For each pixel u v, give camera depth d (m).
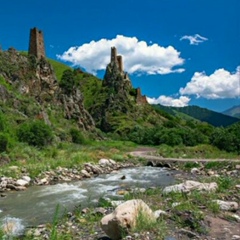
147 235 8.86
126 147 74.50
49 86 87.06
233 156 49.00
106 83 147.25
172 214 10.84
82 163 36.28
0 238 10.29
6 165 31.47
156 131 96.50
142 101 148.25
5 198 20.02
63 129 72.62
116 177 30.62
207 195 14.28
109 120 124.00
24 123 51.34
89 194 21.19
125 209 9.43
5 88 63.53
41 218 14.98
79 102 96.19
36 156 37.75
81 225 11.63
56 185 25.45
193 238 9.00
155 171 35.78
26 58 85.19
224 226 10.16
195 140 84.62
